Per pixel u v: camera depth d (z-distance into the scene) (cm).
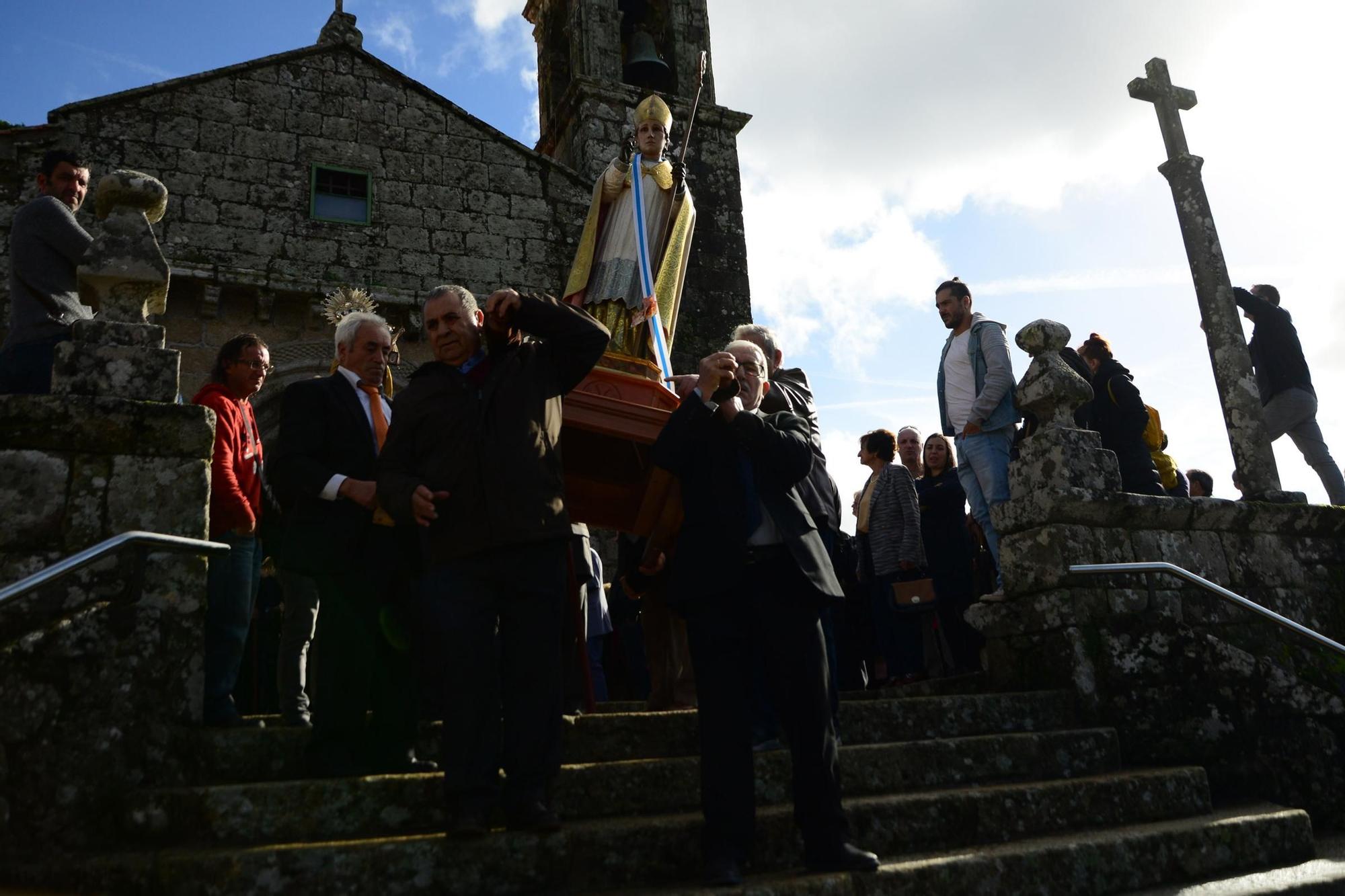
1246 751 507
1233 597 501
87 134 1012
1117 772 460
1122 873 378
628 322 588
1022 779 445
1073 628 508
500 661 350
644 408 437
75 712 344
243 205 1048
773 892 313
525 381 362
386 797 339
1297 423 779
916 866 342
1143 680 508
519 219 1155
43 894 305
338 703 357
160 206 420
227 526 409
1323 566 605
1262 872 402
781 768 401
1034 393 558
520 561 338
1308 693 532
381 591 372
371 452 402
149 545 348
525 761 325
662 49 1345
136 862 299
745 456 366
